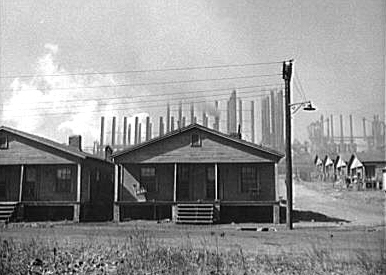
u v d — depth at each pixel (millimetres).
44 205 24859
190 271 9508
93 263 10102
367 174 36344
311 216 24812
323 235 16281
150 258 10359
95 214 27547
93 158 26359
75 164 25641
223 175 25422
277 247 12977
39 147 25266
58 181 25906
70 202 24734
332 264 10219
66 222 23688
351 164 37875
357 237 14820
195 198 25469
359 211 25469
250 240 14773
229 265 10148
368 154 36188
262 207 24906
